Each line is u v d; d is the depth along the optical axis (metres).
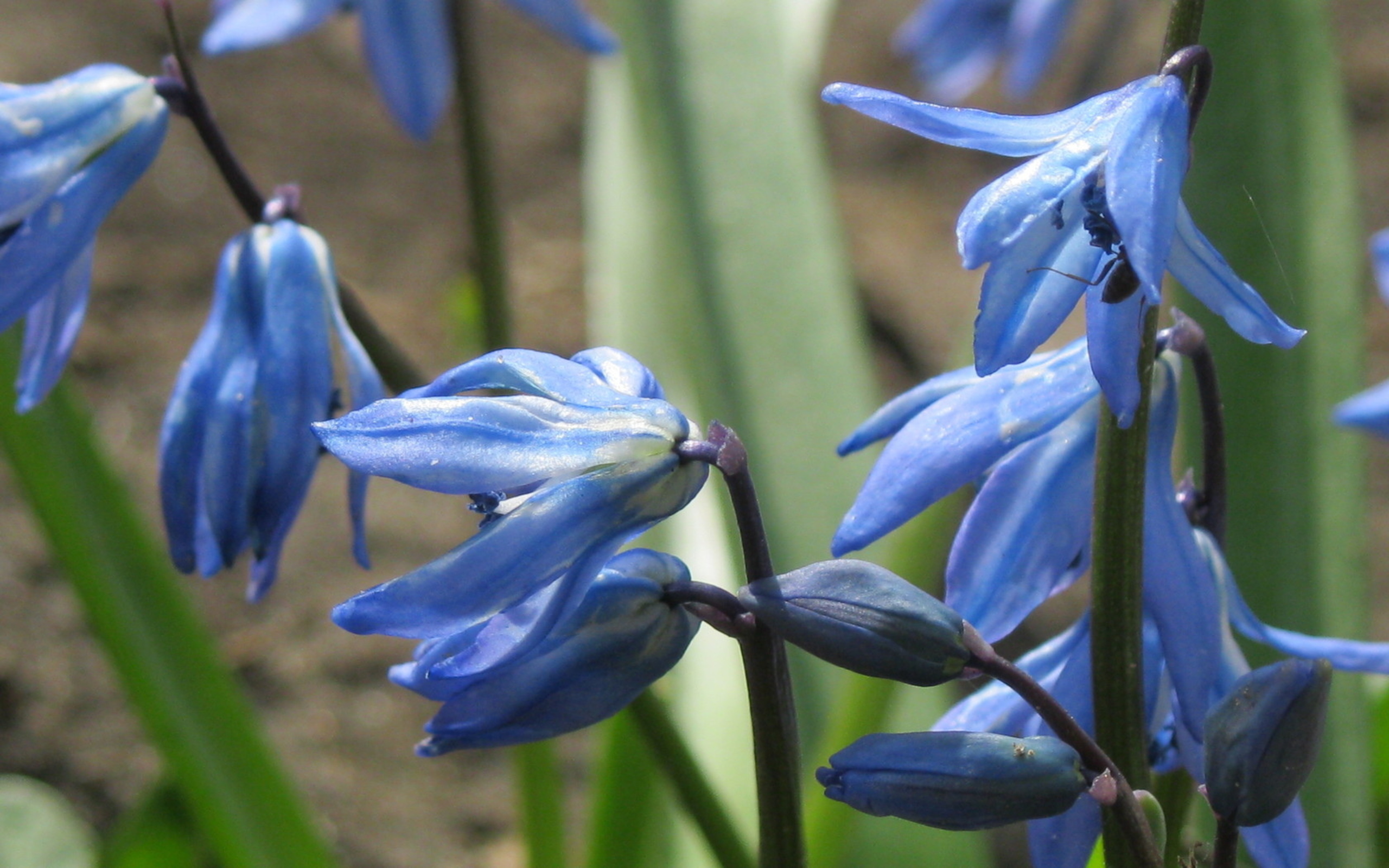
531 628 0.23
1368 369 0.51
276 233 0.25
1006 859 0.39
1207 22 0.29
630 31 0.35
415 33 0.37
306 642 0.43
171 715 0.29
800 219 0.34
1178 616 0.24
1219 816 0.23
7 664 0.41
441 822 0.40
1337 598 0.29
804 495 0.32
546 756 0.33
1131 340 0.22
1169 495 0.24
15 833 0.34
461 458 0.22
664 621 0.23
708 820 0.27
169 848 0.31
